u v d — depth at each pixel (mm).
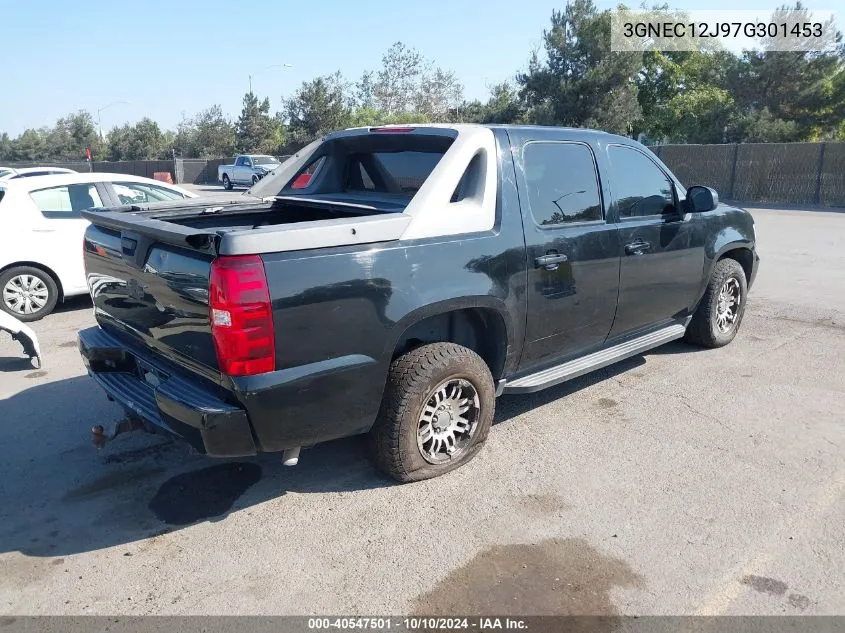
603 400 5172
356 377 3436
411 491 3889
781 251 12227
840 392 5277
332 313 3289
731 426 4688
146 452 4402
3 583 3133
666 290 5312
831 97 35500
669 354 6223
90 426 4793
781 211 20734
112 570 3223
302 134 54812
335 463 4246
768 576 3117
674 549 3320
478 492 3861
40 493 3906
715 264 5914
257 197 4996
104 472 4145
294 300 3166
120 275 3848
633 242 4867
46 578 3166
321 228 3260
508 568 3197
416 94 56250
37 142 79375
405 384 3678
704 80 43781
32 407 5125
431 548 3355
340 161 5125
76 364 6109
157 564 3264
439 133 4195
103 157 73250
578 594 3016
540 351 4418
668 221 5219
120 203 8102
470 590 3047
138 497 3869
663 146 26922
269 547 3387
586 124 34812
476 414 4059
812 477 3988
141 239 3553
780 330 6973
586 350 4867
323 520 3615
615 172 4855
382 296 3449
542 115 34500
